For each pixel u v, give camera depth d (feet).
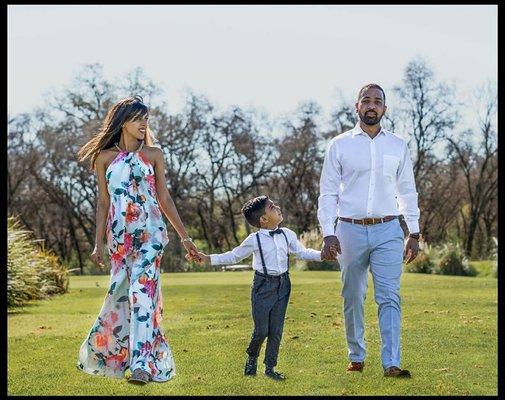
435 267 77.82
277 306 21.25
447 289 49.24
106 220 20.33
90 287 61.57
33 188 142.72
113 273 19.98
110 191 19.99
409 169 22.70
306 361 23.67
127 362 19.97
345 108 148.05
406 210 22.79
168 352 19.81
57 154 139.64
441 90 142.41
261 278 21.18
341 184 22.41
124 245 19.86
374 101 22.09
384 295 21.75
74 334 30.60
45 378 21.98
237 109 147.33
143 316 19.31
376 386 20.06
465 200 151.12
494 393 19.47
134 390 20.31
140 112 20.06
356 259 22.11
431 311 35.96
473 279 60.08
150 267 19.74
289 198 147.84
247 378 21.22
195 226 147.33
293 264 85.51
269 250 21.15
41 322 35.14
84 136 138.10
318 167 147.74
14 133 140.87
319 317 33.91
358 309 22.21
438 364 23.06
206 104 145.79
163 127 140.56
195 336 29.17
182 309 38.91
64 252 145.18
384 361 21.36
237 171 147.54
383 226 22.07
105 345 19.93
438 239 150.51
